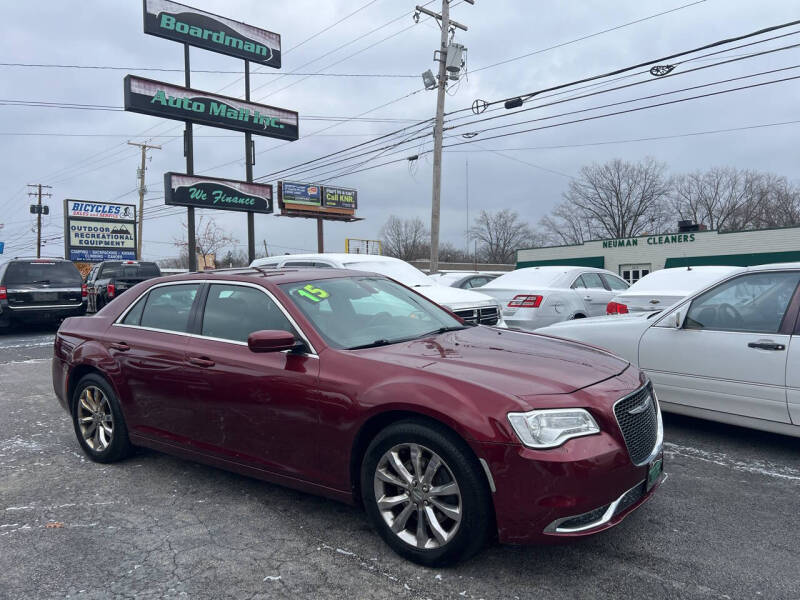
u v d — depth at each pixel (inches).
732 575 114.2
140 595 111.6
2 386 321.7
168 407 165.0
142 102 949.8
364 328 151.2
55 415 255.9
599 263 1622.8
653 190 2477.9
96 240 1485.0
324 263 349.4
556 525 107.8
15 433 227.3
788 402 175.3
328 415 130.2
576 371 125.8
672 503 148.6
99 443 188.5
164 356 165.0
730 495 153.4
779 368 176.9
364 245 1631.4
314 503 153.8
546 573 116.2
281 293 151.9
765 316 185.0
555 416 110.7
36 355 442.0
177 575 118.7
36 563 124.6
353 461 129.0
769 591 108.3
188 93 1008.2
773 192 2388.0
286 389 137.2
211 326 161.6
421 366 125.3
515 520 108.5
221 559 124.9
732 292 194.2
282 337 134.1
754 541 127.9
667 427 216.5
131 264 783.1
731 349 187.8
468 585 112.5
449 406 113.3
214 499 157.6
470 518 111.9
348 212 1517.0
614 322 222.1
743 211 2418.8
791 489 156.9
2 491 166.1
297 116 1170.0
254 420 144.1
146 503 155.8
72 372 194.2
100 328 190.5
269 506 152.3
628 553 123.3
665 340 204.4
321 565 121.5
